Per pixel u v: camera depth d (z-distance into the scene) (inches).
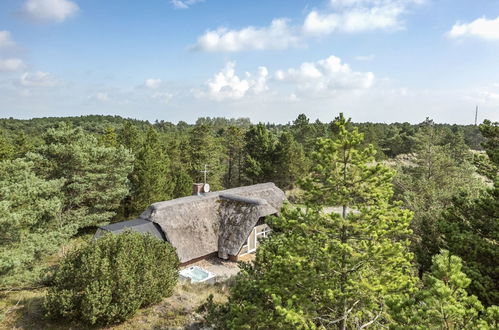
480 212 397.4
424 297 180.9
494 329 167.2
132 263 458.6
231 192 951.6
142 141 1529.3
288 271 273.9
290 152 1614.2
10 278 423.8
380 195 279.0
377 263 267.9
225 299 527.8
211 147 1697.8
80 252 463.8
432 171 1120.8
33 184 510.6
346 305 264.8
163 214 765.9
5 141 1357.0
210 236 807.1
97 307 409.1
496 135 498.0
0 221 403.9
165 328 437.7
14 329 407.2
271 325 272.7
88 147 903.1
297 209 292.4
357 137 268.8
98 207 921.5
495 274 332.2
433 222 622.8
